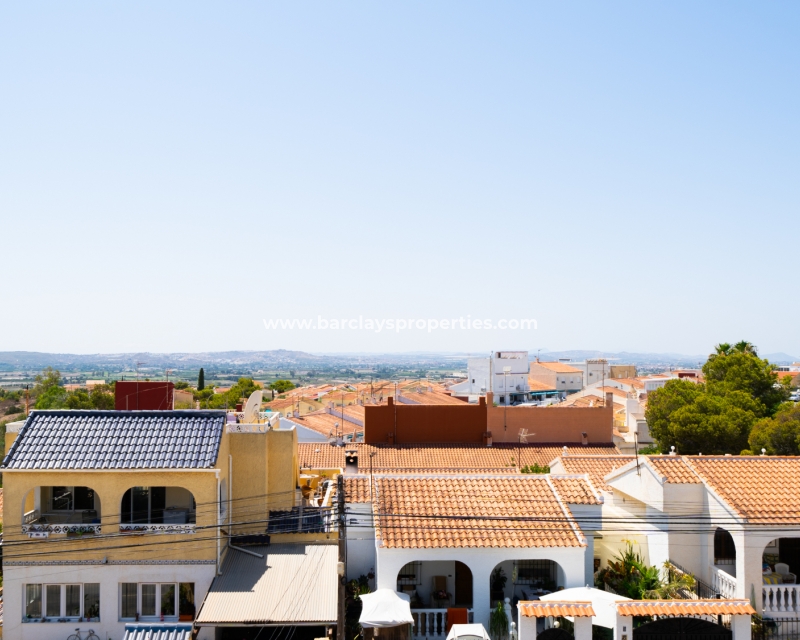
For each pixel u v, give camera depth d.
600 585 26.16
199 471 24.12
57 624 23.84
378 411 55.97
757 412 57.31
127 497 25.59
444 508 25.80
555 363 163.12
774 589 22.92
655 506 26.16
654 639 20.17
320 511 27.94
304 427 68.56
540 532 24.59
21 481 24.06
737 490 24.77
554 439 57.22
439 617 23.72
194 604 24.17
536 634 20.38
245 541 26.62
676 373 161.38
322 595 23.56
